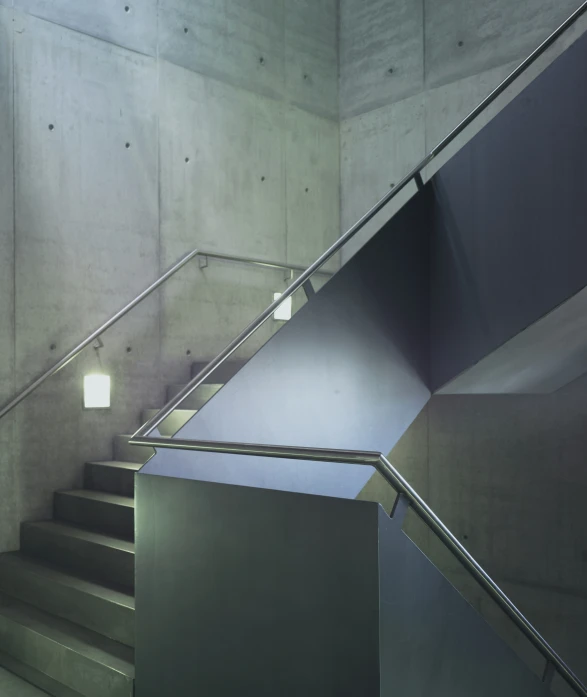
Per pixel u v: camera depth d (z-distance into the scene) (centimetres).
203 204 728
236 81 765
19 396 568
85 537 512
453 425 773
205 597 345
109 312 645
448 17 784
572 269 434
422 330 523
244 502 330
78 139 628
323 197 855
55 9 616
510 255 471
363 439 482
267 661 317
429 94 800
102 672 394
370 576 283
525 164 462
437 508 782
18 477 578
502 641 339
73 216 623
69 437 612
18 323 583
